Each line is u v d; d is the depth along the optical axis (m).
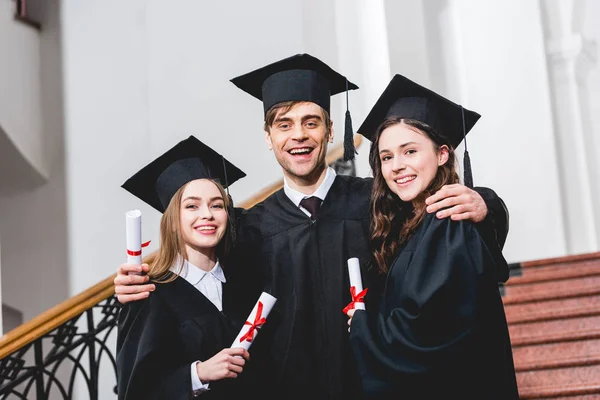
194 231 3.26
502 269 3.06
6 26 6.94
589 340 4.66
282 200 3.60
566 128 8.14
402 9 7.13
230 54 6.81
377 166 3.28
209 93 6.79
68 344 4.51
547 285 5.61
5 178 7.22
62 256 7.07
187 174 3.44
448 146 3.16
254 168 6.67
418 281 2.85
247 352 3.05
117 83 6.98
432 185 3.12
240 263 3.48
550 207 7.55
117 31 7.03
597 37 8.52
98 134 7.00
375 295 3.32
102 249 6.91
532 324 5.00
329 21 6.93
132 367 3.08
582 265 6.04
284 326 3.34
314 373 3.27
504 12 7.80
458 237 2.90
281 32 6.76
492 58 7.79
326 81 3.60
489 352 2.89
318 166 3.50
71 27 7.16
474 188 3.24
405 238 3.17
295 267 3.41
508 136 7.69
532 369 4.44
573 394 4.14
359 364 2.91
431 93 3.24
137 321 3.19
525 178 7.62
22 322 7.27
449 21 8.05
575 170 8.07
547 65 7.83
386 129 3.17
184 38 6.89
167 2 6.95
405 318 2.83
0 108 6.81
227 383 3.16
